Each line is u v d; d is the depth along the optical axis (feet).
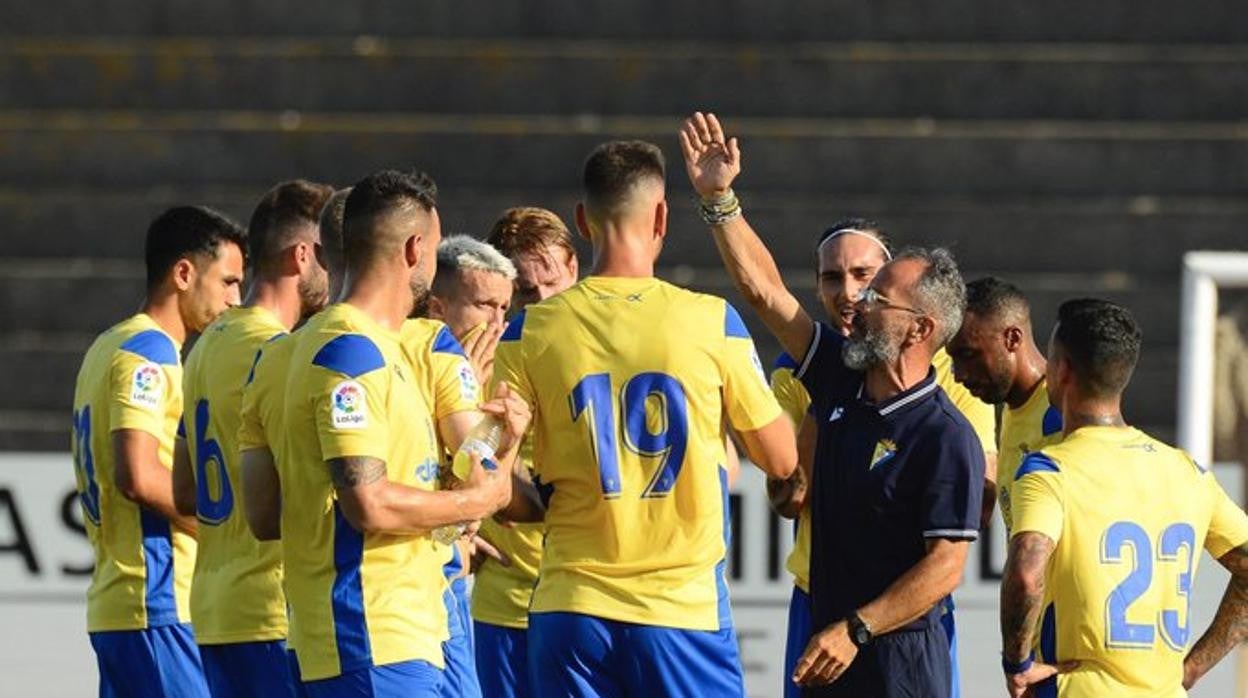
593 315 59.21
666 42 156.35
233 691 64.18
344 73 153.69
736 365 59.31
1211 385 111.55
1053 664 56.85
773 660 95.45
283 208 64.18
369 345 54.39
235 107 154.20
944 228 141.08
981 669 93.30
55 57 155.02
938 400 57.52
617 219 59.82
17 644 96.94
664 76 151.64
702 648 59.41
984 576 93.45
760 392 59.72
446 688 57.41
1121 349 57.21
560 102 152.46
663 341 58.80
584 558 59.41
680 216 142.41
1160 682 56.70
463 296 70.03
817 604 58.90
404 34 157.79
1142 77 149.07
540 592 60.39
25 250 146.51
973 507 56.54
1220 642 60.18
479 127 149.28
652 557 59.21
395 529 53.78
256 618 63.36
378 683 54.34
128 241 146.30
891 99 150.51
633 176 59.62
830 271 69.05
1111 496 56.44
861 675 57.88
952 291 57.41
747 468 95.55
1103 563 56.08
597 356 58.90
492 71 152.97
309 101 153.89
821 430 59.16
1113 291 136.77
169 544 70.13
